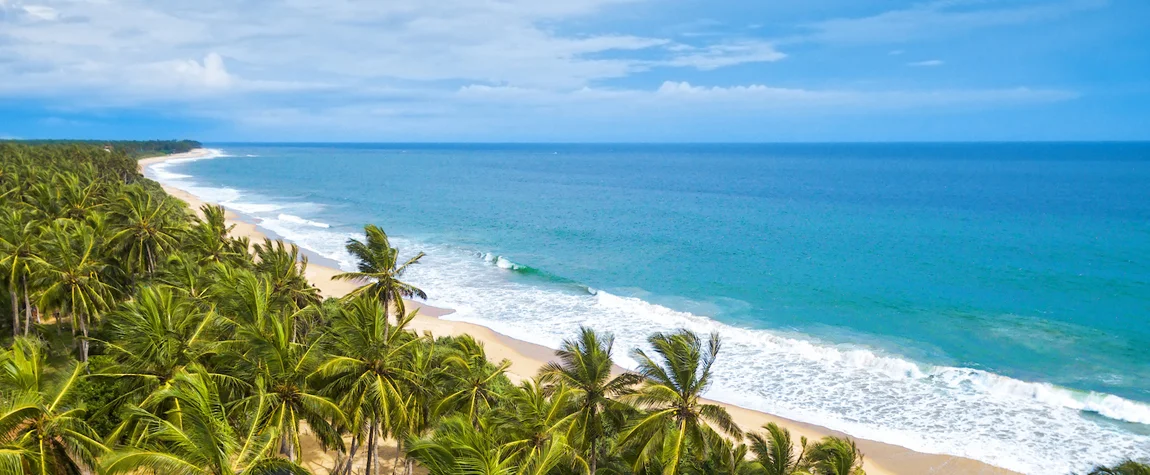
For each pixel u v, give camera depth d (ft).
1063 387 109.40
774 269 202.18
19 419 48.16
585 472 61.98
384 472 84.84
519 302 167.32
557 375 74.33
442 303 166.30
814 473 63.41
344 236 259.60
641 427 65.57
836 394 110.93
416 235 266.57
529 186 501.97
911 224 285.84
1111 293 166.91
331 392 65.72
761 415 103.91
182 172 615.16
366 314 70.85
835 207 352.69
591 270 203.82
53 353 109.81
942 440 95.09
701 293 175.73
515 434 60.85
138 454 44.34
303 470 49.70
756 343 135.03
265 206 355.36
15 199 188.03
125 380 68.03
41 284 99.35
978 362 123.54
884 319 150.41
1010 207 338.95
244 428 55.01
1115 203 347.56
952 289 174.40
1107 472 62.54
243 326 74.79
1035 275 187.01
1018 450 91.76
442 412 71.51
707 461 66.23
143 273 127.13
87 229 112.16
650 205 370.94
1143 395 107.65
